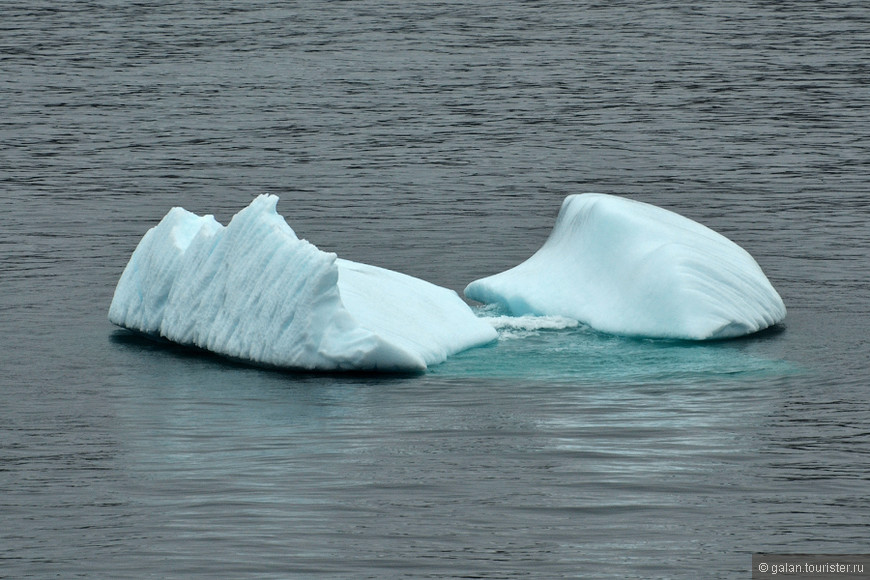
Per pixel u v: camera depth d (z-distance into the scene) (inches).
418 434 2615.7
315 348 3024.1
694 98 7357.3
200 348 3245.6
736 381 2945.4
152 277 3383.4
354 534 2164.1
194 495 2320.4
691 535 2160.4
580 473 2411.4
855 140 6225.4
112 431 2650.1
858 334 3319.4
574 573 2039.9
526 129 6604.3
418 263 4170.8
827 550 2105.1
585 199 3681.1
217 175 5595.5
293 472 2420.0
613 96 7450.8
